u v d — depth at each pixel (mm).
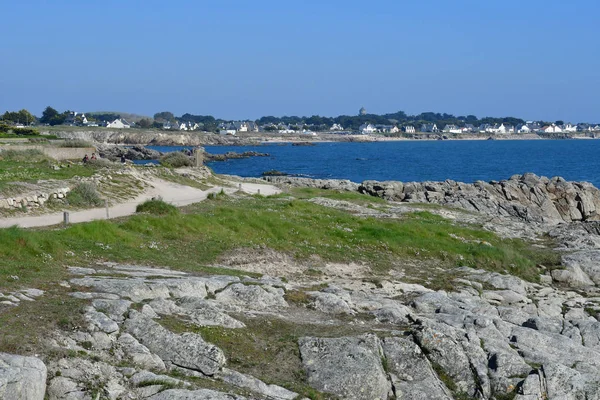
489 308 22875
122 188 43344
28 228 27766
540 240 39875
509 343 18844
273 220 34281
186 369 14758
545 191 65875
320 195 56031
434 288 26625
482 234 38688
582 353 18797
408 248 32812
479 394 15930
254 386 14492
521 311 24047
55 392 12961
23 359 12867
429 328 17359
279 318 18641
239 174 113562
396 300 22922
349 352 16156
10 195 33062
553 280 31859
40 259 21078
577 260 32906
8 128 117562
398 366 16391
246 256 27531
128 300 17375
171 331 15766
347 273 27844
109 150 132625
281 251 28859
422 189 67250
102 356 14367
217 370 14828
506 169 137375
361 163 154125
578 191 66250
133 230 28938
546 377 16141
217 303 18969
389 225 37812
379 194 64938
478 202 61344
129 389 13477
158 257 25000
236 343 16234
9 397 11961
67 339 14523
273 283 22047
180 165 64750
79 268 20797
